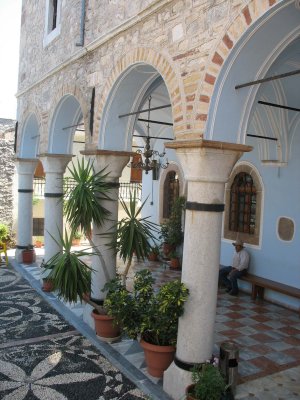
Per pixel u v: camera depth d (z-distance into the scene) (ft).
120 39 19.88
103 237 22.02
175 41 15.66
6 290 29.89
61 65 26.99
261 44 13.32
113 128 21.89
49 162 29.84
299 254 25.88
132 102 21.95
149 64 17.39
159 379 16.79
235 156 14.53
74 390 16.06
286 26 12.75
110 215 22.06
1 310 25.41
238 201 30.96
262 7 11.98
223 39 13.38
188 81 14.88
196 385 13.73
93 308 22.31
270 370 17.94
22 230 38.58
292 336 21.98
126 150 22.35
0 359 18.57
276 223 27.50
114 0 20.43
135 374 17.15
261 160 28.19
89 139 23.17
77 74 25.11
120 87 20.85
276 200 27.48
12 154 49.57
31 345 20.21
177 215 36.65
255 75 14.34
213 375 13.60
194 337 14.87
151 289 17.99
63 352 19.47
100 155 21.72
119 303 17.38
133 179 60.03
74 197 20.15
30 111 34.63
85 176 20.77
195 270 14.76
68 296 19.33
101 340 20.52
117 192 22.43
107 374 17.42
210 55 13.88
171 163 38.81
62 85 27.35
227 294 29.48
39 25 33.01
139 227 19.89
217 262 14.96
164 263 38.29
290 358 19.24
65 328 22.59
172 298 14.67
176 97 15.55
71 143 30.32
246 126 14.90
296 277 26.08
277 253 27.43
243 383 16.69
